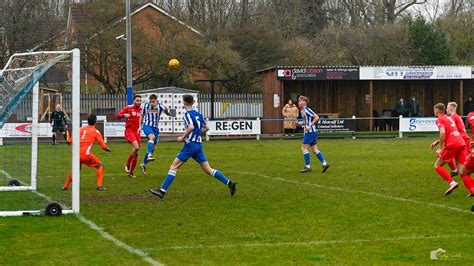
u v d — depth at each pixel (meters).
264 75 64.00
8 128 48.12
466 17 89.31
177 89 59.81
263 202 21.30
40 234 16.50
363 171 30.05
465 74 62.66
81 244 15.34
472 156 21.14
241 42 78.44
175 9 83.38
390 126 63.00
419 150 42.28
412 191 23.50
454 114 23.19
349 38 80.81
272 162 35.09
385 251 14.41
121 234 16.44
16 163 35.25
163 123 59.50
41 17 67.44
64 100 62.38
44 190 24.70
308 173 29.61
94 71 70.94
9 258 14.05
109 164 35.06
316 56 80.50
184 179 27.83
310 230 16.73
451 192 23.02
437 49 79.25
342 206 20.30
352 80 63.25
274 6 92.81
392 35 79.56
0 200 22.25
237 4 85.75
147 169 32.41
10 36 64.94
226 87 77.12
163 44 70.19
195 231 16.77
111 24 68.50
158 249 14.77
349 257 13.90
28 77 21.25
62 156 39.09
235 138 56.94
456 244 14.98
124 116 28.67
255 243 15.30
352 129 58.06
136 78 71.50
